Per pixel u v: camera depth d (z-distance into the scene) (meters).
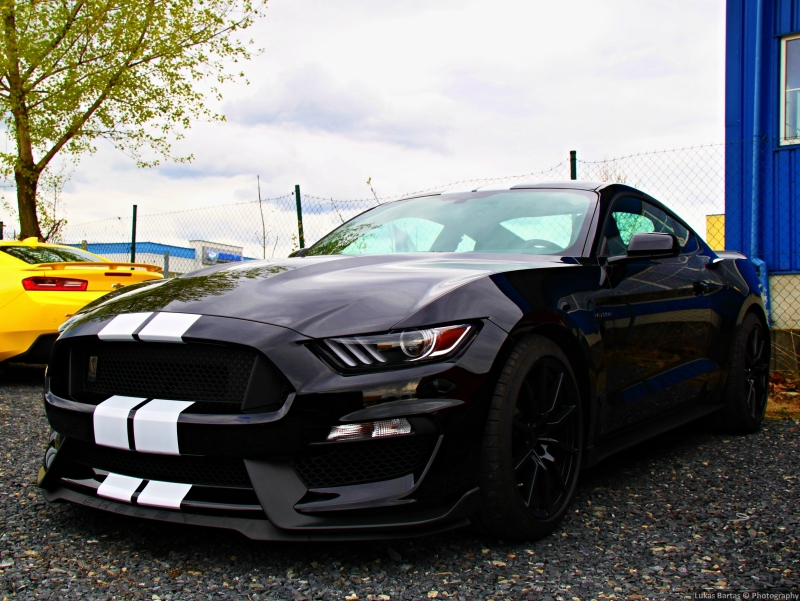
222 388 1.92
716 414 3.73
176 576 1.85
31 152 11.90
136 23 11.54
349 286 2.09
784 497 2.57
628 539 2.14
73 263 5.33
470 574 1.87
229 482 1.91
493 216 3.00
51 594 1.75
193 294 2.18
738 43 6.53
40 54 11.26
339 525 1.80
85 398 2.14
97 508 2.05
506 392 1.99
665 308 2.96
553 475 2.23
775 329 5.92
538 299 2.20
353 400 1.81
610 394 2.53
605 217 2.90
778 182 6.35
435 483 1.86
